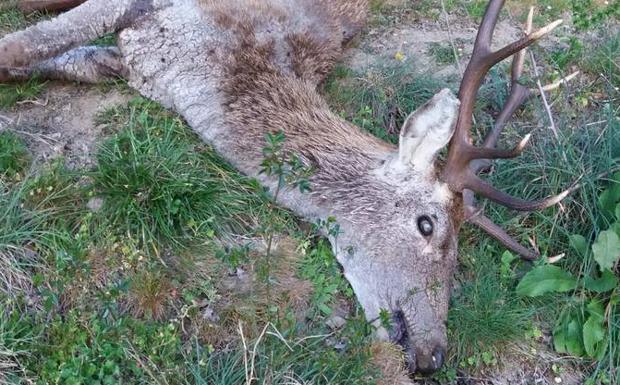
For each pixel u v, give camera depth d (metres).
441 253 1.19
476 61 1.18
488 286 1.31
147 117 1.38
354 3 1.66
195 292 1.18
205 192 1.27
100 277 1.15
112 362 1.03
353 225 1.23
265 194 1.24
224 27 1.41
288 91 1.38
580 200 1.42
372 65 1.64
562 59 1.69
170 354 1.08
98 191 1.23
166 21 1.41
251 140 1.33
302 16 1.51
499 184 1.44
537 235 1.40
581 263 1.37
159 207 1.23
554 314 1.33
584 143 1.50
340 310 1.23
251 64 1.39
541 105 1.57
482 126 1.54
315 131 1.32
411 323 1.18
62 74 1.46
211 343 1.13
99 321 1.08
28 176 1.24
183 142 1.36
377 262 1.21
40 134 1.35
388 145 1.32
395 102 1.56
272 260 1.23
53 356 1.04
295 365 1.10
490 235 1.35
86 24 1.40
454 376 1.23
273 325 1.11
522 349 1.29
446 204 1.20
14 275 1.13
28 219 1.19
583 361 1.30
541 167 1.44
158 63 1.41
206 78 1.39
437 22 1.82
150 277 1.15
